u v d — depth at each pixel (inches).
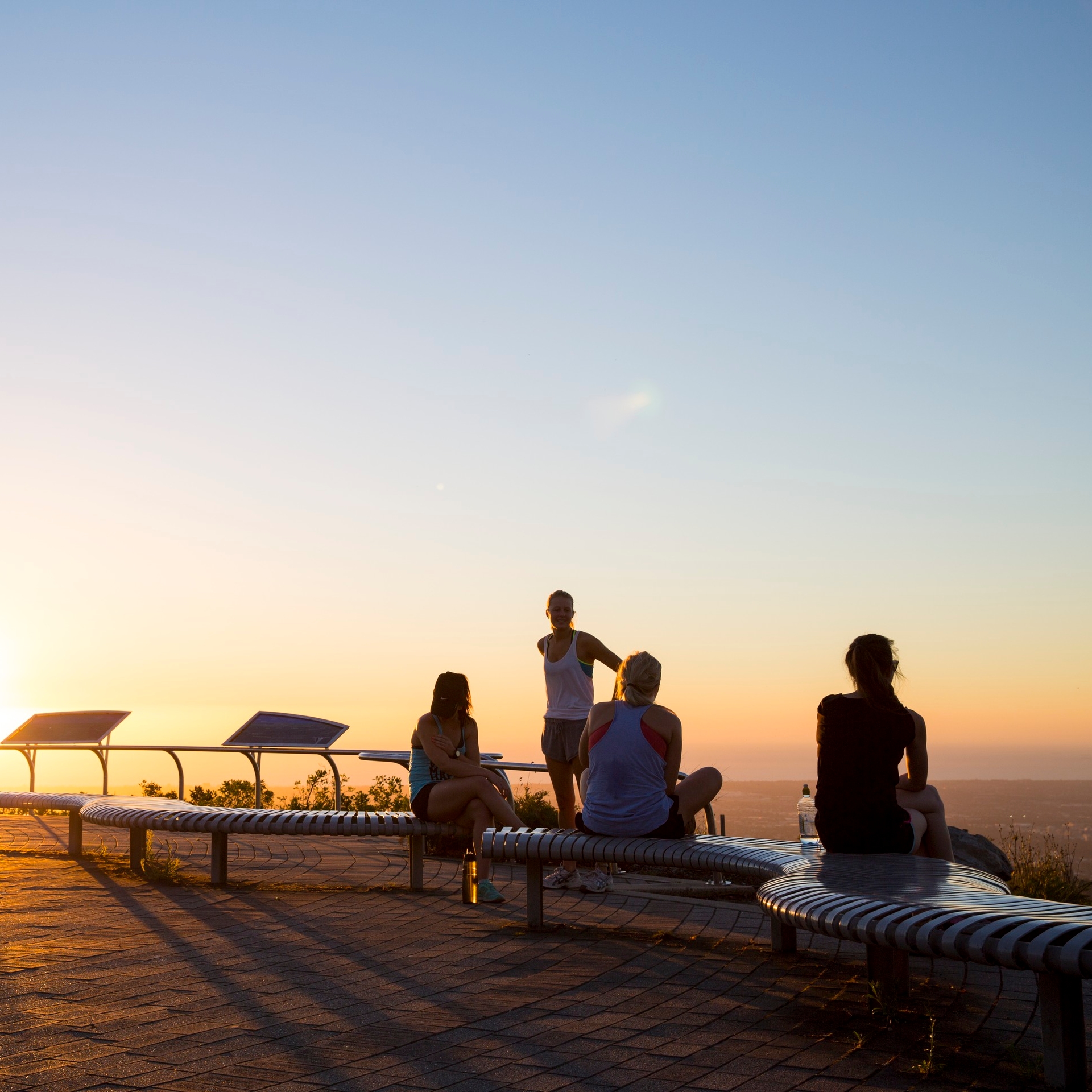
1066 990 135.3
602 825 235.6
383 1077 139.7
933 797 219.1
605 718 241.4
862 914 142.8
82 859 357.7
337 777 513.7
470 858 282.8
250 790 617.6
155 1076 140.1
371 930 241.6
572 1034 159.6
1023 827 406.0
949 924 131.2
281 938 230.4
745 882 347.3
